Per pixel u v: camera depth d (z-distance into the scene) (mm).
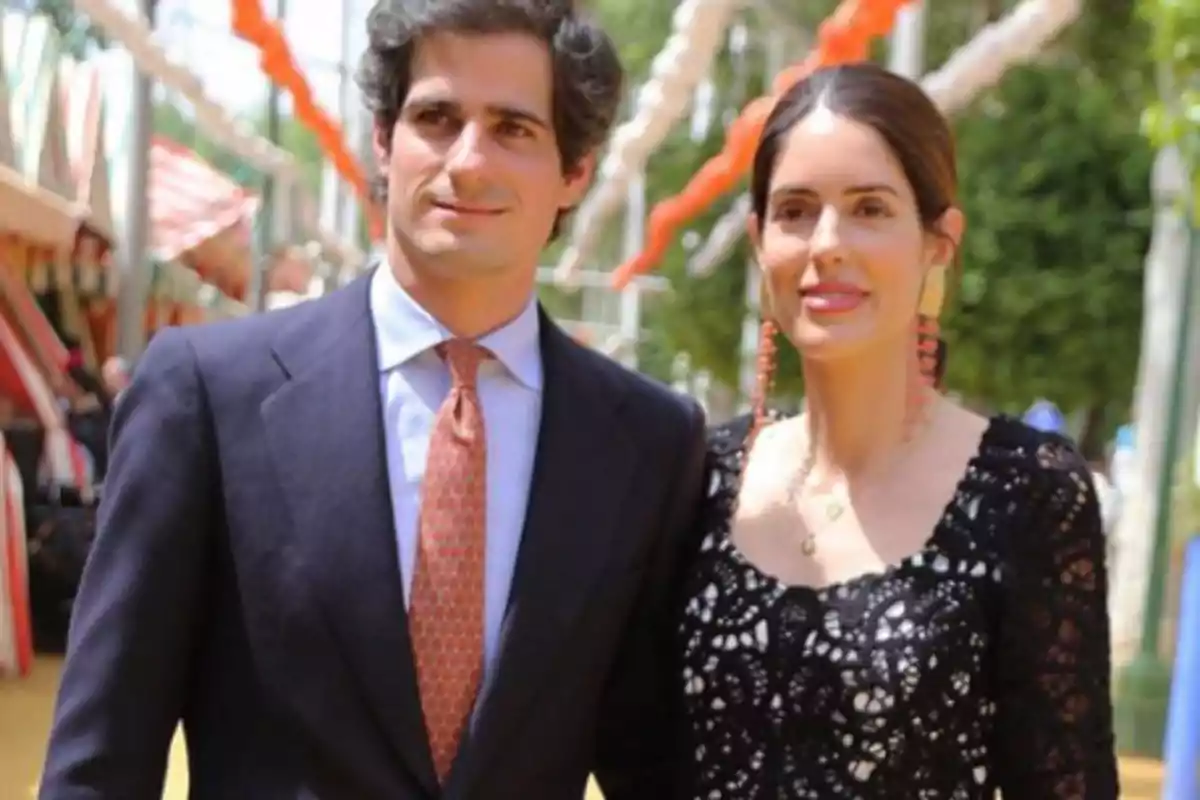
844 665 2814
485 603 2699
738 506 3100
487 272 2688
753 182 3105
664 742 3066
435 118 2703
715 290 19234
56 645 10016
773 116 3057
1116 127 15695
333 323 2771
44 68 11586
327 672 2594
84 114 12508
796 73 6957
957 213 3068
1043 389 16281
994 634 2850
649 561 2955
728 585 2980
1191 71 6633
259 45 8359
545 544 2730
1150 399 9172
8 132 10586
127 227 13031
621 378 2982
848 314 2932
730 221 15484
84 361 12141
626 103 3709
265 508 2627
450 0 2676
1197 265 9078
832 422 3055
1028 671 2820
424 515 2670
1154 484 9062
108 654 2576
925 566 2863
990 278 15766
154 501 2617
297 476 2641
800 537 2994
